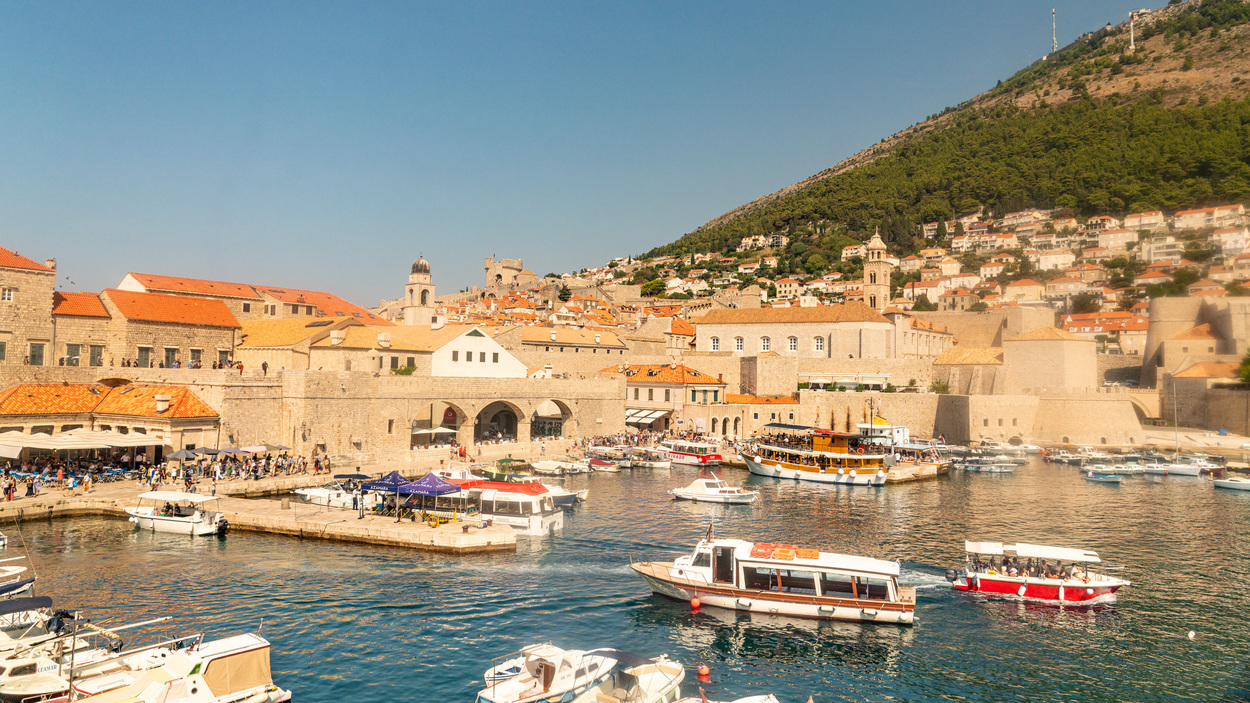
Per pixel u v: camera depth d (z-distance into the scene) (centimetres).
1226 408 10344
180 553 4409
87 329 7456
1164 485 8025
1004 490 7656
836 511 6303
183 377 6850
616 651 2794
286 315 11450
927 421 11638
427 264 11969
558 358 12594
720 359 12594
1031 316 15500
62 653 2605
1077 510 6444
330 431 7244
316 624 3344
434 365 9162
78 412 6550
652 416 11075
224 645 2548
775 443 9031
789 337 13900
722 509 6297
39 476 5622
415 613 3522
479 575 4150
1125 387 11844
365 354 8556
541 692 2439
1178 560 4722
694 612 3691
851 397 11581
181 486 5712
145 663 2652
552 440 9488
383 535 4750
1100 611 3766
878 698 2791
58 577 3869
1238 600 3928
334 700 2641
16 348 6875
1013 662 3130
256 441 6888
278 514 5078
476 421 9744
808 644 3306
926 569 4431
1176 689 2878
